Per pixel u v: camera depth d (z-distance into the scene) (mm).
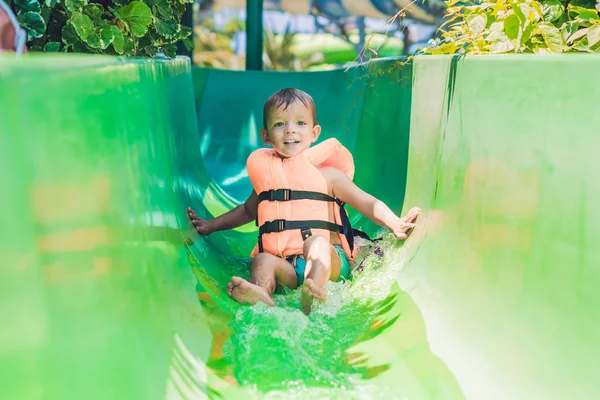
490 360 1603
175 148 2865
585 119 1352
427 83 2727
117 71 1570
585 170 1344
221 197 4207
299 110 3008
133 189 1597
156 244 1827
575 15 2568
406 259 2557
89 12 2820
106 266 1260
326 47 10070
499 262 1719
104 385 1142
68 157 1108
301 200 2857
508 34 2248
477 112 2002
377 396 1747
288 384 1792
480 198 1907
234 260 3068
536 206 1542
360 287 2629
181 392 1544
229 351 1948
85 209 1168
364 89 4336
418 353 1881
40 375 943
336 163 3113
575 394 1297
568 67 1428
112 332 1233
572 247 1380
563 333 1380
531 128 1598
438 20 9117
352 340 2141
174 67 3164
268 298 2338
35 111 988
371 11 9547
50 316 988
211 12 10266
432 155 2559
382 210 2871
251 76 5375
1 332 861
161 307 1690
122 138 1534
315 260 2605
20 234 915
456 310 1888
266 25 10008
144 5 2945
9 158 896
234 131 5129
